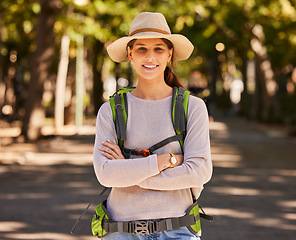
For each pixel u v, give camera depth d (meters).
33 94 22.94
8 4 25.66
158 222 3.44
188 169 3.43
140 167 3.38
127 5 24.98
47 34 22.95
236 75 62.12
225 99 61.66
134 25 3.61
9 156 18.09
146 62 3.56
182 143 3.54
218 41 36.12
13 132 29.12
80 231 8.27
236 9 30.12
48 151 20.39
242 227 8.55
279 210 9.88
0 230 8.27
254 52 34.09
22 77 53.22
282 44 32.91
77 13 25.61
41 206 10.14
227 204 10.39
